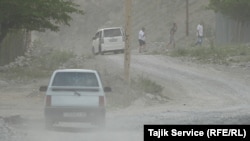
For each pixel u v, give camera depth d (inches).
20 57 3725.4
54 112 1624.0
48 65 3405.5
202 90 2839.6
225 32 5044.3
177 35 6378.0
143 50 4539.9
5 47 3599.9
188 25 6481.3
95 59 3624.5
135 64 3521.2
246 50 3806.6
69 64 3405.5
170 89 2832.2
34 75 3122.5
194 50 3885.3
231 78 3129.9
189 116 2028.8
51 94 1633.9
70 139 1467.8
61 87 1633.9
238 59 3585.1
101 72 3083.2
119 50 4343.0
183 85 2930.6
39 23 2901.1
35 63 3513.8
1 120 1748.3
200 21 6560.0
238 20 4680.1
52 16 2871.6
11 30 3043.8
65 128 1747.0
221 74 3235.7
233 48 3956.7
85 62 3494.1
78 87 1636.3
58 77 1673.2
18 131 1612.9
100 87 1659.7
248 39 4672.7
